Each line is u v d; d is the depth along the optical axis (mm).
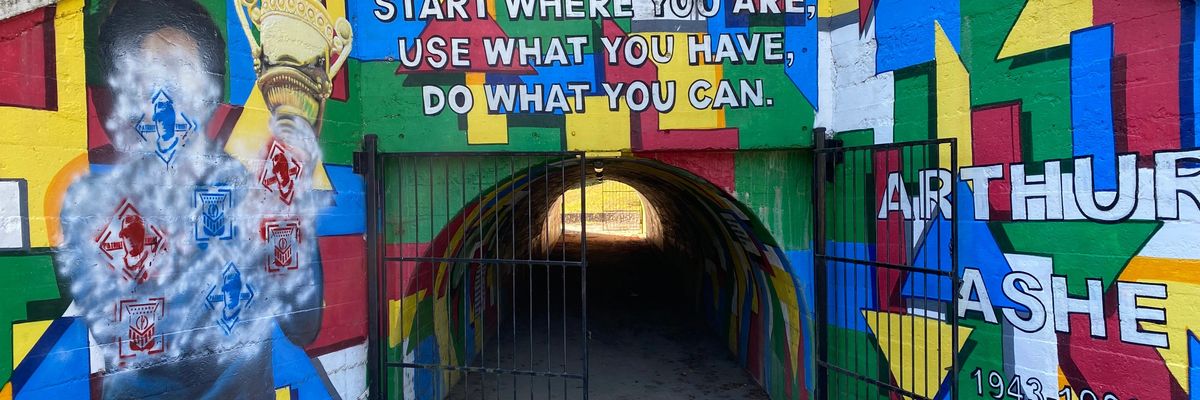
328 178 4863
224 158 4273
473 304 8211
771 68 5215
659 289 13273
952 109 4445
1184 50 3545
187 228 4125
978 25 4316
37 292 3615
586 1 5172
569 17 5172
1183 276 3572
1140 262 3709
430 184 5273
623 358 8531
